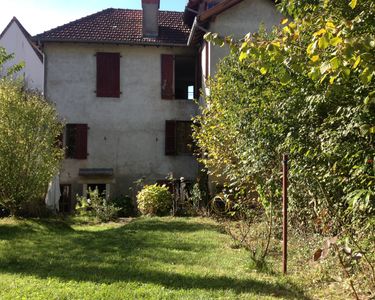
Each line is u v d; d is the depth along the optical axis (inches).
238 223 392.2
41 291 211.9
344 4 190.2
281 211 310.8
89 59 738.8
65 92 731.4
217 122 475.2
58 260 290.2
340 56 132.9
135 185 732.7
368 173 183.9
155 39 745.6
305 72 189.5
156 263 279.1
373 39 129.9
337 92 178.7
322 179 232.7
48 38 714.2
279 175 303.0
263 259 259.6
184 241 364.8
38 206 529.3
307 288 218.2
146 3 754.8
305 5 226.4
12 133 457.1
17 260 290.7
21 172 462.0
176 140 748.0
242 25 660.7
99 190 732.0
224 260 286.8
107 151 733.9
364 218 201.8
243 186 363.3
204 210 551.2
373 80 168.6
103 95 737.0
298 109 238.7
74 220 572.4
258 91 308.0
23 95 489.7
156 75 749.3
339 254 193.6
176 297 202.1
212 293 208.8
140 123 741.9
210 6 719.1
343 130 197.8
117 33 751.7
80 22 764.0
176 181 736.3
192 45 740.0
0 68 591.5
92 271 257.0
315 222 258.2
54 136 498.3
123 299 198.8
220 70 454.3
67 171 722.8
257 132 314.5
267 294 209.5
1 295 203.8
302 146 239.6
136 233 414.9
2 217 503.2
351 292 201.3
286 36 172.2
